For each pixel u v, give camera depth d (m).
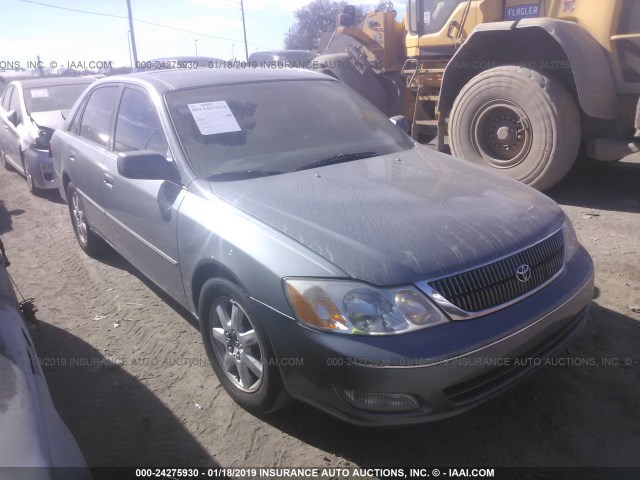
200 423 2.99
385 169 3.45
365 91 9.00
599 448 2.68
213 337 3.14
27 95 8.55
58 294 4.63
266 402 2.83
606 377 3.17
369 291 2.38
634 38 5.68
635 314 3.77
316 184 3.17
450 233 2.63
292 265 2.53
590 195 6.43
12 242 6.10
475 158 6.65
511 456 2.66
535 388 3.11
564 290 2.81
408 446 2.76
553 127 5.92
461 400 2.46
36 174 7.56
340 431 2.88
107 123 4.46
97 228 4.75
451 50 7.38
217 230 2.89
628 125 5.96
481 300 2.50
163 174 3.33
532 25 5.80
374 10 9.11
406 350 2.31
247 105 3.77
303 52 15.63
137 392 3.27
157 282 3.74
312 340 2.42
